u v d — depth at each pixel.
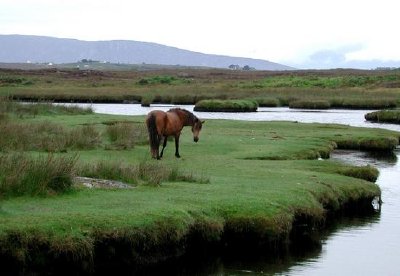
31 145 24.16
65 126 33.44
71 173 15.95
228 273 13.24
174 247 13.65
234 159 25.56
